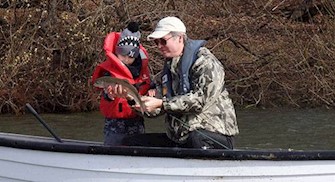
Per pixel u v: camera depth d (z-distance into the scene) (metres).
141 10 10.81
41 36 10.57
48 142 4.67
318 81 10.78
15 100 10.50
